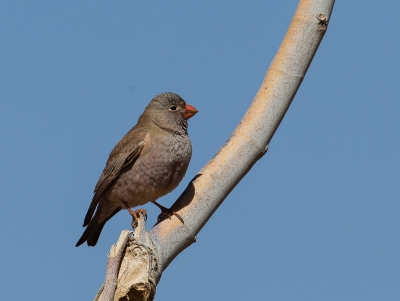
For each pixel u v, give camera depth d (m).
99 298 9.23
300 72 10.09
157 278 9.43
